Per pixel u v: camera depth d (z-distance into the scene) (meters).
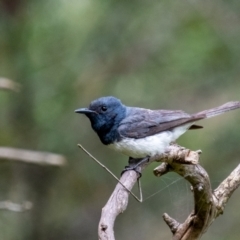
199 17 14.67
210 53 14.34
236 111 13.90
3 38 14.18
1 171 14.78
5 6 14.06
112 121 8.63
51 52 14.54
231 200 14.16
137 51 14.98
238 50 14.26
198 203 6.99
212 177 13.34
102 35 14.77
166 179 10.13
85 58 14.68
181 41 14.73
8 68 14.23
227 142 13.59
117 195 6.20
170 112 8.90
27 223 14.70
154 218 14.38
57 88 14.46
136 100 14.62
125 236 14.59
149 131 8.48
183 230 7.20
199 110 14.34
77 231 14.99
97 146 14.59
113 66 14.88
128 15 14.85
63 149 14.32
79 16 14.65
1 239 14.23
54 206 14.99
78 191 14.92
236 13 14.54
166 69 14.77
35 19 14.38
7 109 14.48
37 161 10.71
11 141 14.28
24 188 14.85
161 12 14.98
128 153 8.55
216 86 14.46
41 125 14.38
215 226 13.91
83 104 14.57
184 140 13.73
